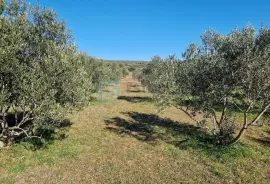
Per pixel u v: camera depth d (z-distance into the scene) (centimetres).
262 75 1066
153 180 1066
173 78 1409
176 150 1427
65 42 1355
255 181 1058
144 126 2017
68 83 1191
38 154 1266
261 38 1192
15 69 1048
